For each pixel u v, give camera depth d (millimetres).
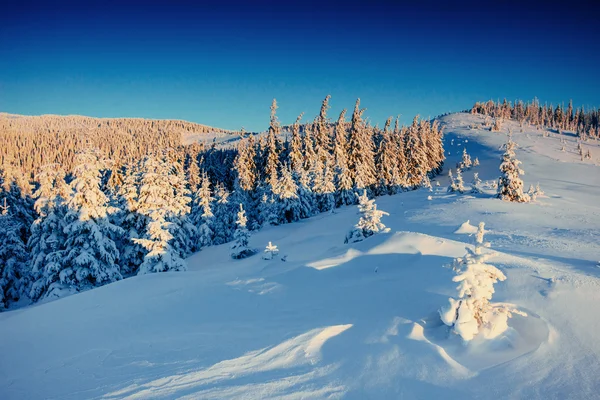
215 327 8836
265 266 17031
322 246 25484
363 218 18875
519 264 8750
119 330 9648
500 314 6152
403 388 4918
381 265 11281
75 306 12305
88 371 7078
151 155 27672
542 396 4453
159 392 5590
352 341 6461
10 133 168875
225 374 5941
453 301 6258
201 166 65688
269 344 6988
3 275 27625
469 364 5375
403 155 62375
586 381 4574
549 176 67250
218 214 43500
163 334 8906
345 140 59125
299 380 5430
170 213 30141
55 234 23391
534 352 5297
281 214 42875
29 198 38344
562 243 16828
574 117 171125
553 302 6539
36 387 6617
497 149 108750
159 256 22594
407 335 6250
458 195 37750
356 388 5051
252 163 53875
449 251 11039
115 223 27562
